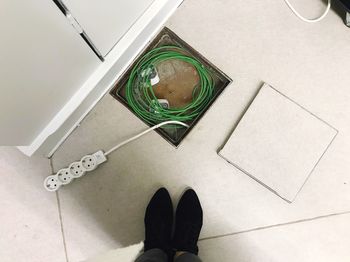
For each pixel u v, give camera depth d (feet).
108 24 3.18
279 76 3.96
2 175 3.87
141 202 3.84
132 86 3.99
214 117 3.94
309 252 3.79
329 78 3.95
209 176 3.87
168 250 3.69
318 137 3.88
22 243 3.81
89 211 3.85
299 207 3.83
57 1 2.36
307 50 3.98
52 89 3.10
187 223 3.72
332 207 3.83
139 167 3.89
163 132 3.97
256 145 3.87
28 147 3.60
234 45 3.99
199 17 4.01
